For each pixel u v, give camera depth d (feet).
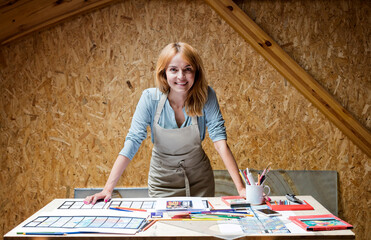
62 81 10.19
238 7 9.70
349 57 10.18
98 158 10.30
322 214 5.61
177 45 6.61
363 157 10.28
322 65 10.19
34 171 10.36
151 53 10.11
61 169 10.34
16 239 4.71
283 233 4.75
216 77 10.14
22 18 9.52
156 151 7.62
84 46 10.12
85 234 4.76
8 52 10.12
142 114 7.16
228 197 6.42
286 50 10.17
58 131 10.28
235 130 10.21
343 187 10.36
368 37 10.16
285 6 10.11
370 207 10.36
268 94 10.17
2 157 10.34
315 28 10.14
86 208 5.90
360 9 10.12
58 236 4.73
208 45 10.09
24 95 10.23
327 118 10.22
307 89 9.93
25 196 10.39
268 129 10.23
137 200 6.38
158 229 4.92
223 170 10.16
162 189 7.75
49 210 5.77
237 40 10.08
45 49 10.12
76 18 10.07
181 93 7.06
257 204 6.06
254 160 10.27
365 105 10.24
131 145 6.95
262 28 10.14
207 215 5.46
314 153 10.28
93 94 10.19
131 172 10.31
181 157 7.45
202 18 10.05
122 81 10.16
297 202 6.18
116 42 10.11
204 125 7.45
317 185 10.18
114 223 5.12
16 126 10.28
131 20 10.07
